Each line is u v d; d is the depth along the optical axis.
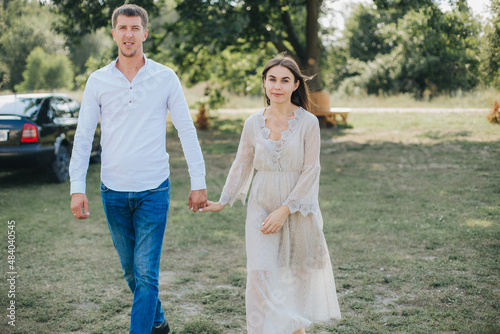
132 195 2.71
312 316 2.74
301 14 18.91
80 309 3.54
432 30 15.48
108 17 12.62
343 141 12.94
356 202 6.55
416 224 5.39
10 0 28.53
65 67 30.64
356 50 37.47
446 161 9.34
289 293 2.72
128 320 3.36
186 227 5.63
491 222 5.34
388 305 3.46
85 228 5.68
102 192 2.78
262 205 2.77
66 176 8.73
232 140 14.16
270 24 15.58
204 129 17.19
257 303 2.61
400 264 4.23
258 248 2.67
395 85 28.92
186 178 8.73
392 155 10.37
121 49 2.69
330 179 8.18
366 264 4.27
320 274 2.76
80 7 12.93
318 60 16.47
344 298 3.60
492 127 13.48
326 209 6.23
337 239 4.99
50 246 5.02
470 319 3.18
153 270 2.72
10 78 29.42
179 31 14.79
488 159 9.23
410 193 6.95
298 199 2.66
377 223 5.51
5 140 7.70
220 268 4.32
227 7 12.16
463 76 24.22
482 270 4.00
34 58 29.38
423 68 26.50
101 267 4.40
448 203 6.27
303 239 2.73
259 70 19.22
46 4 13.56
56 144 8.28
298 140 2.71
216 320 3.32
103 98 2.70
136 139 2.69
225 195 2.90
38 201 7.07
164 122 2.79
